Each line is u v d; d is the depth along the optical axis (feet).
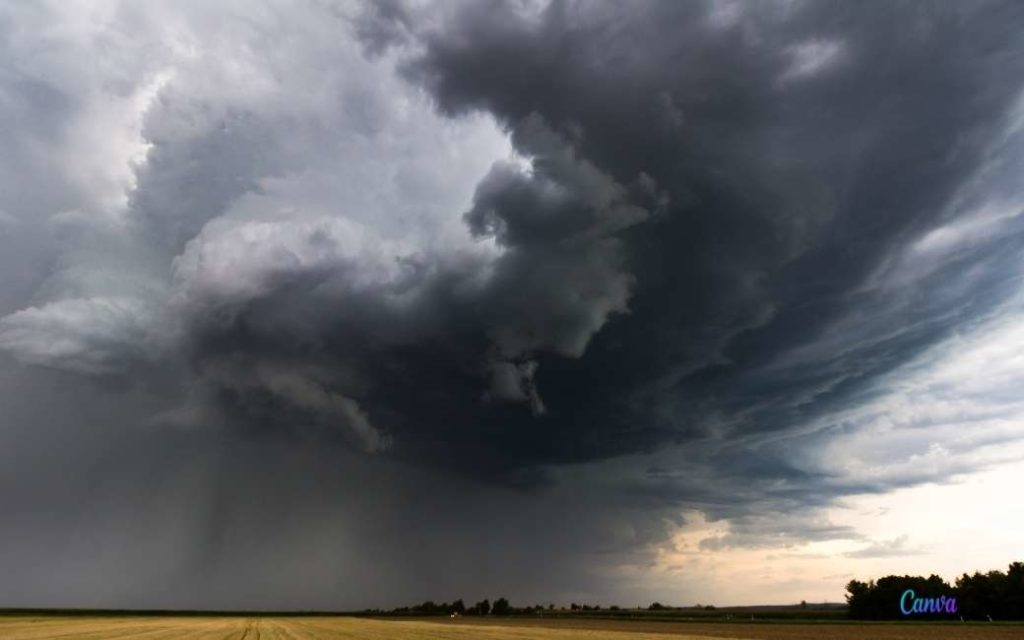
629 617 469.98
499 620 427.33
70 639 145.07
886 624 288.92
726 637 187.11
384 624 318.45
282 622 343.46
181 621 325.42
